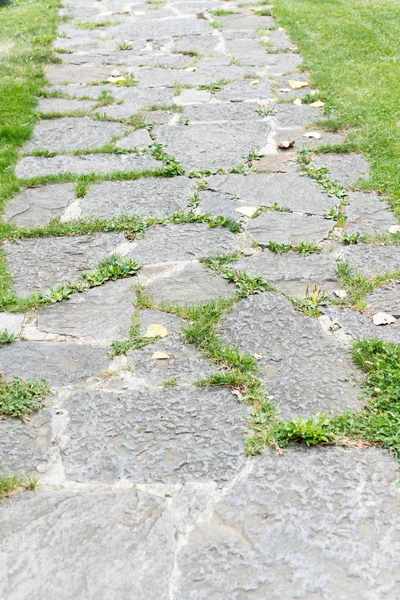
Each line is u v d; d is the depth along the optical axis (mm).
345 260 3600
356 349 2898
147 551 2098
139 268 3582
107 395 2732
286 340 3012
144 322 3168
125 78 6352
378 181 4359
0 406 2674
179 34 7637
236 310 3223
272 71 6445
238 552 2088
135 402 2689
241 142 5043
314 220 3992
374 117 5270
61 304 3328
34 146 5113
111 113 5621
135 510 2234
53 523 2193
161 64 6723
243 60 6758
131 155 4918
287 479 2332
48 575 2031
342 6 8367
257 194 4312
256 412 2605
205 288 3408
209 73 6441
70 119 5527
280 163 4711
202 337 3020
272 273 3508
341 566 2041
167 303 3293
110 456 2453
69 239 3904
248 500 2262
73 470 2400
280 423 2535
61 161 4871
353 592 1968
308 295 3312
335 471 2355
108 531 2162
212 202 4238
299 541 2119
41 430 2574
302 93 5906
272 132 5191
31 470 2404
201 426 2562
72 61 6910
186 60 6828
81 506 2254
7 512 2236
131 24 8086
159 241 3844
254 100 5797
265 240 3811
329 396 2680
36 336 3105
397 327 3066
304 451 2441
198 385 2764
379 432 2477
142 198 4324
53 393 2752
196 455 2443
